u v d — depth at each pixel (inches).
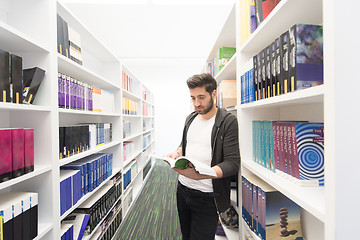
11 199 30.9
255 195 36.6
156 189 117.1
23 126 38.1
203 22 111.3
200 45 144.3
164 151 202.4
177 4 95.4
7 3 38.3
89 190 52.8
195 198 42.0
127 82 97.9
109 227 64.1
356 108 17.3
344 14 17.2
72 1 91.4
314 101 27.4
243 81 44.4
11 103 28.9
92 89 60.1
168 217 83.7
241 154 45.1
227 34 64.9
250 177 42.1
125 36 127.9
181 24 113.2
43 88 38.0
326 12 18.0
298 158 27.0
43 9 38.6
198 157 43.9
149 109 168.2
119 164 77.8
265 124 37.0
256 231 36.4
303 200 21.9
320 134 27.4
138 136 120.5
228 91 61.1
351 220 17.2
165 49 151.3
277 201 32.5
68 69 50.6
